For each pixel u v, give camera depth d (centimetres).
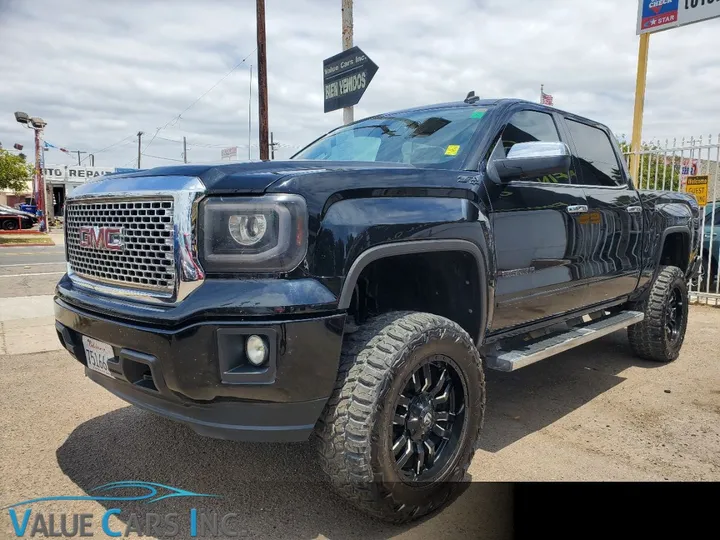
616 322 439
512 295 321
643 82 945
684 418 387
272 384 215
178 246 222
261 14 1281
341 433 228
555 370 497
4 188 2448
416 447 253
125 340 235
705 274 833
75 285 286
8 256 1647
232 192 221
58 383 444
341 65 917
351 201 237
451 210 275
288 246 216
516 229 320
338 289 224
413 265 296
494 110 346
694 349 571
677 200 545
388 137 370
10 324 661
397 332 242
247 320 212
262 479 295
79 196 276
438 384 263
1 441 337
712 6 837
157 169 249
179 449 329
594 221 398
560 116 403
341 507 268
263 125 1310
